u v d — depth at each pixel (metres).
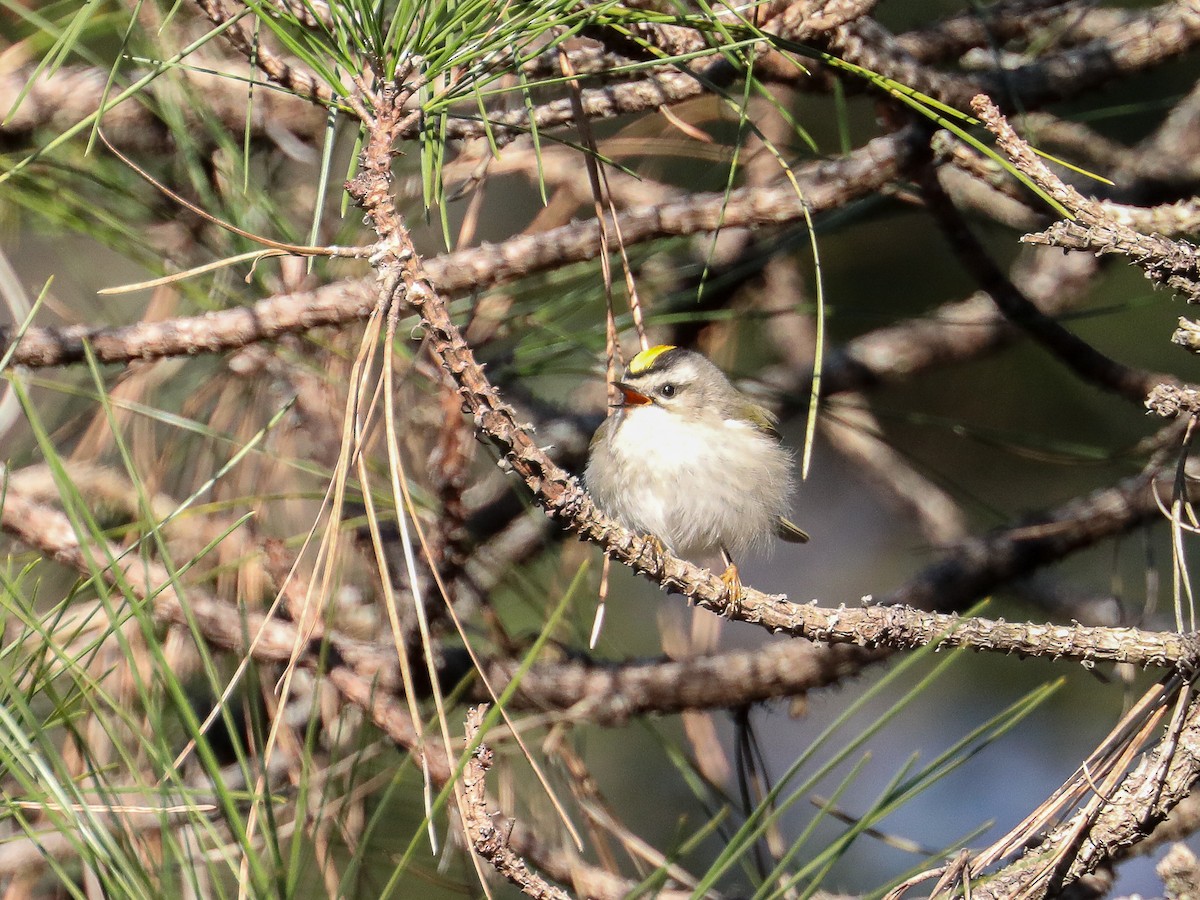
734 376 9.59
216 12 5.46
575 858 6.64
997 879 4.97
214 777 3.71
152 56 6.33
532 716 7.60
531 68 6.69
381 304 4.45
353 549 7.78
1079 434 11.66
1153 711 5.08
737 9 5.87
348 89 5.10
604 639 9.02
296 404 7.22
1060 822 5.48
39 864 5.98
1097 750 5.04
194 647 6.64
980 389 11.83
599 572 9.16
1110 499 8.71
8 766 3.83
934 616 5.54
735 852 4.38
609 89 6.68
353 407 4.36
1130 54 7.43
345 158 7.43
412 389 7.71
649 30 6.10
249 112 5.33
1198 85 8.62
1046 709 12.45
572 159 8.38
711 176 8.61
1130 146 10.45
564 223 8.43
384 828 7.08
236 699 7.79
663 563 5.31
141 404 7.08
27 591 6.79
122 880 3.76
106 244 6.98
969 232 8.04
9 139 7.67
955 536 11.09
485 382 4.71
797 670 8.09
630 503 9.29
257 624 6.66
